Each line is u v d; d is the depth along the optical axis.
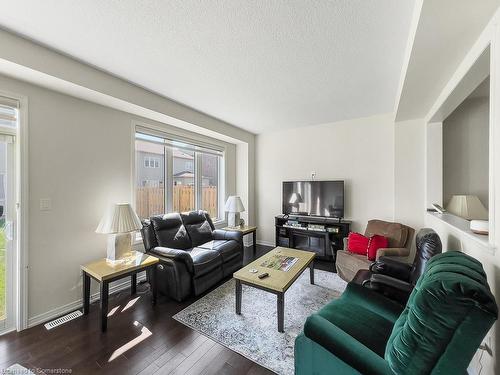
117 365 1.60
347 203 3.97
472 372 1.46
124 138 2.86
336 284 2.86
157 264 2.48
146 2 1.44
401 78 2.31
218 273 2.90
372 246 2.76
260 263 2.48
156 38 1.80
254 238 4.20
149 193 3.30
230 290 2.74
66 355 1.69
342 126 4.01
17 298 1.99
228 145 4.72
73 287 2.35
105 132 2.66
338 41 1.83
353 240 3.06
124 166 2.85
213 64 2.18
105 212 2.45
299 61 2.13
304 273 3.24
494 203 1.26
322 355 1.16
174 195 3.69
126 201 2.87
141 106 2.69
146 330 1.97
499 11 1.24
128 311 2.28
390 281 1.80
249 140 4.78
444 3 1.22
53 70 1.96
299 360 1.25
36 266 2.09
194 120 3.45
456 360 0.81
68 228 2.33
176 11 1.51
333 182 3.93
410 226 3.31
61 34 1.75
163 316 2.19
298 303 2.41
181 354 1.70
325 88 2.71
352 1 1.43
